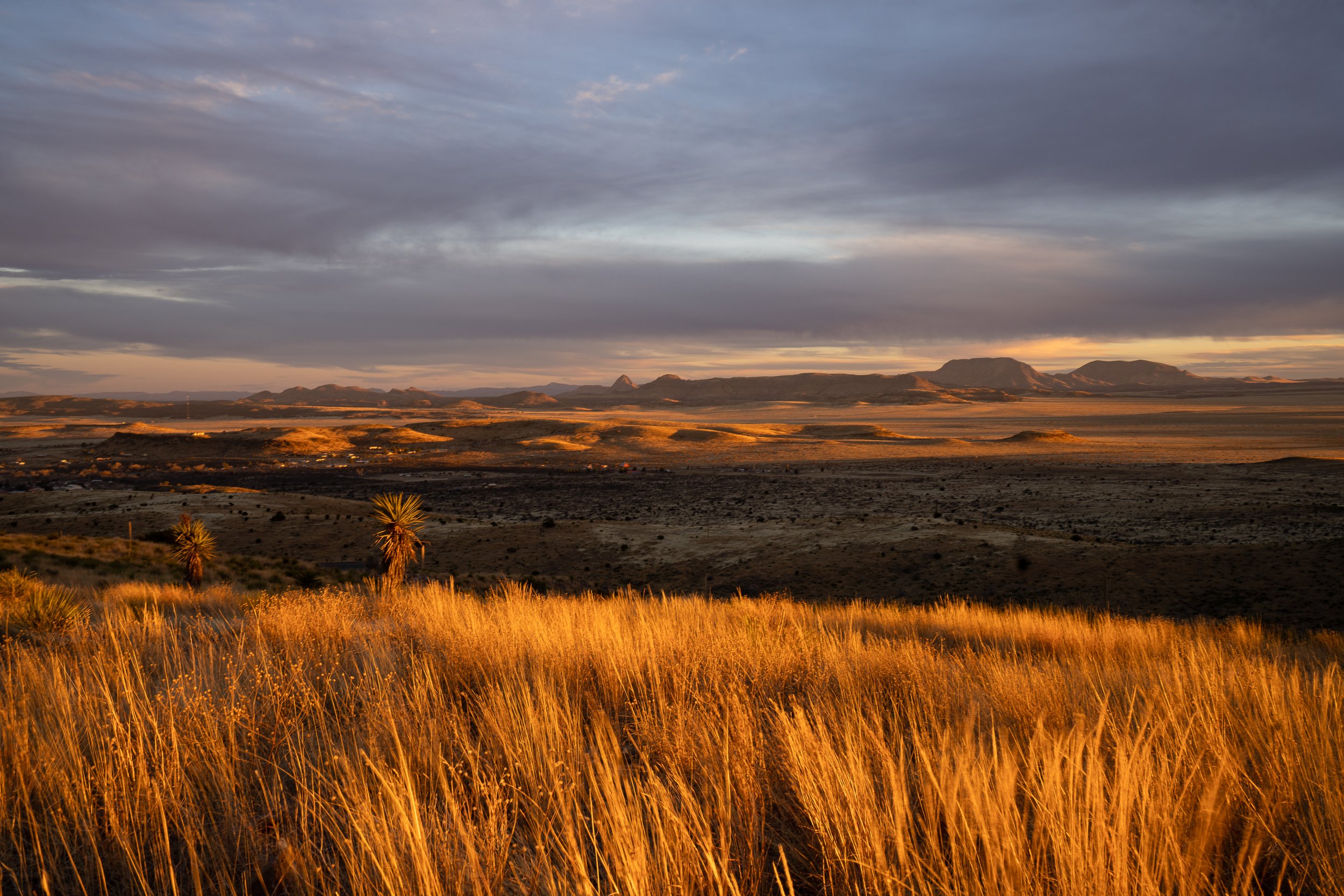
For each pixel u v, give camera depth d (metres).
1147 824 2.63
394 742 3.61
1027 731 3.98
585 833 2.89
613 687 5.00
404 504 20.08
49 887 2.53
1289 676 5.06
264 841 2.85
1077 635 12.06
